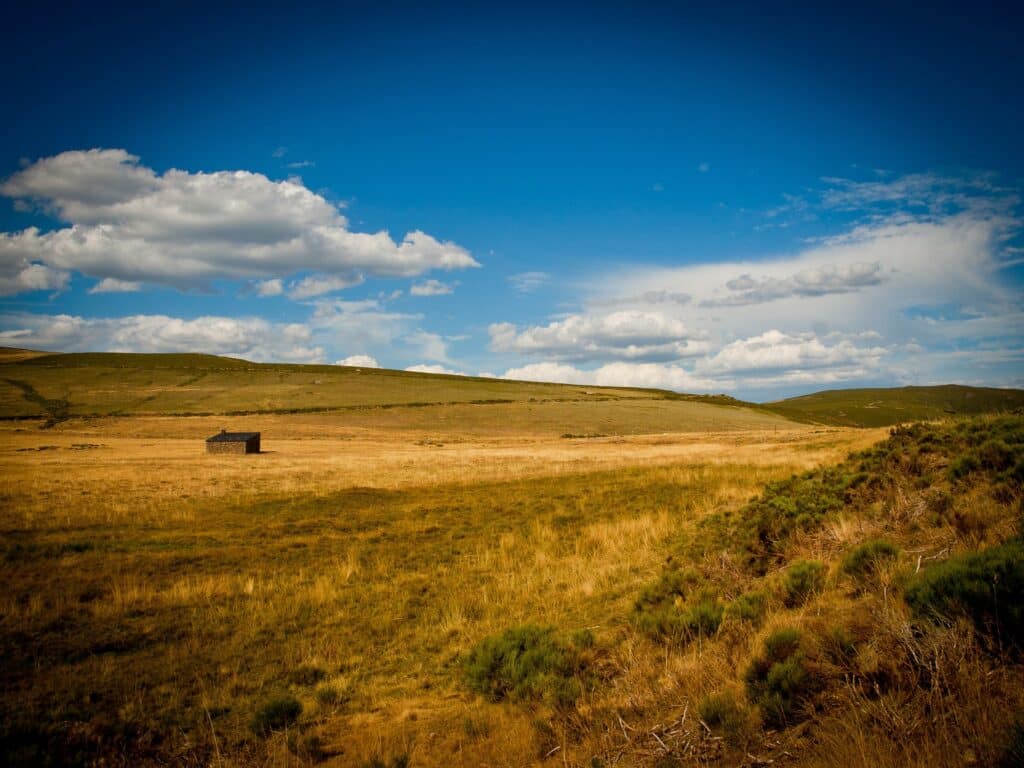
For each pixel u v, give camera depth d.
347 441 86.75
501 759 6.09
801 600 7.80
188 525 22.91
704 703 5.57
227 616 12.55
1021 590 5.02
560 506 24.05
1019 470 9.11
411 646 10.87
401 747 6.89
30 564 16.53
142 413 110.88
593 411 126.06
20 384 135.00
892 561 7.54
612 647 8.80
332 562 17.12
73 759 7.07
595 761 5.43
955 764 3.79
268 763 6.93
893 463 12.86
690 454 44.56
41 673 9.55
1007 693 4.29
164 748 7.48
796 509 12.49
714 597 9.73
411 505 26.39
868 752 4.14
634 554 15.04
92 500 28.83
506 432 102.25
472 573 15.59
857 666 5.33
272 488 33.03
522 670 8.20
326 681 9.52
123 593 13.91
